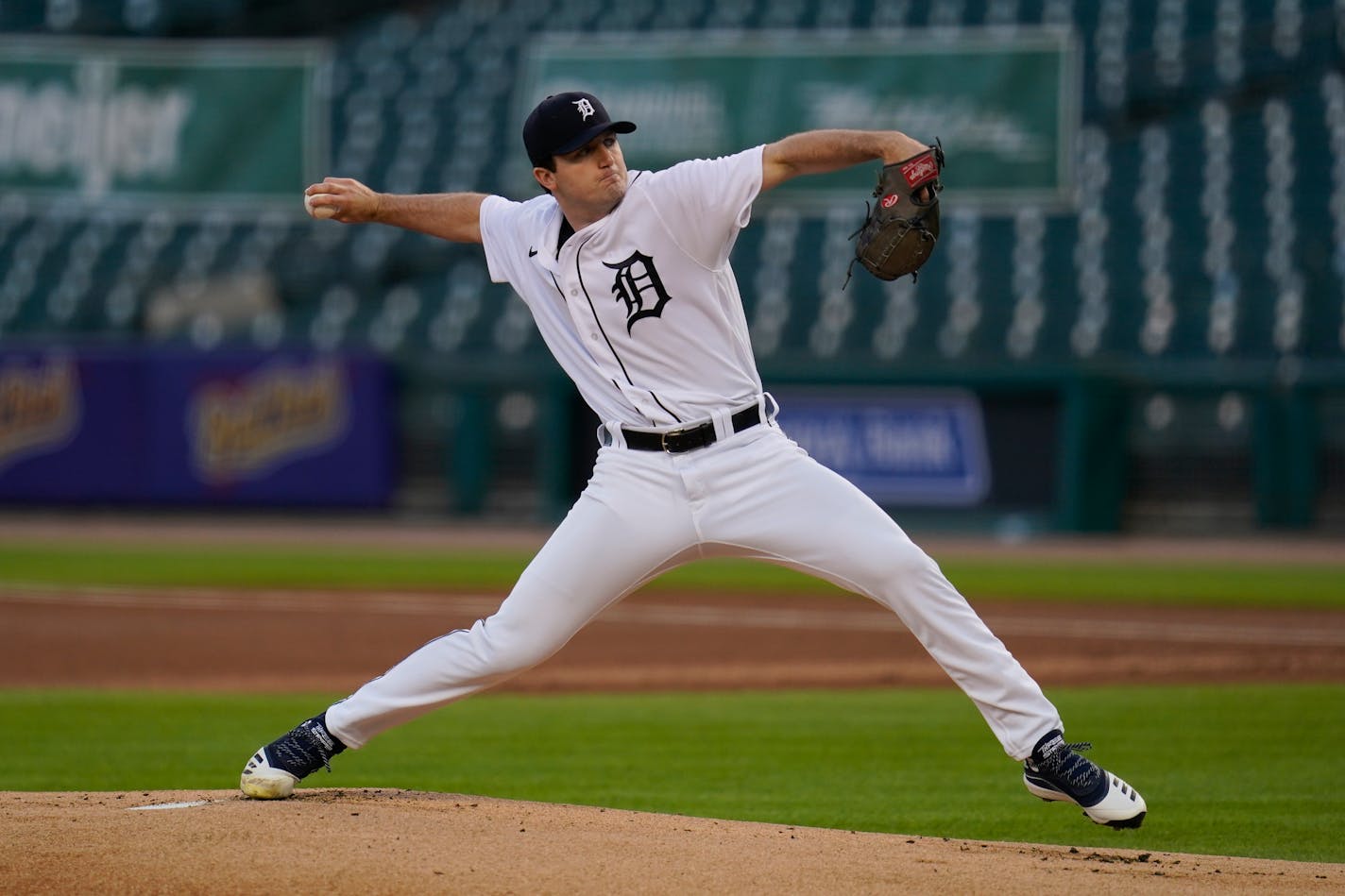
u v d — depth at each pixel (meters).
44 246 88.50
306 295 84.19
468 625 41.56
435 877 12.35
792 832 14.79
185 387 73.31
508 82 93.12
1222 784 20.88
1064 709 27.92
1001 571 54.59
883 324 77.31
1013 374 67.31
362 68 95.62
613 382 14.08
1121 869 13.62
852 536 13.87
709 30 91.50
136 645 38.19
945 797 20.09
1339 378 66.31
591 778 21.42
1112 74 86.38
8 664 35.31
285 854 12.89
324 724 15.11
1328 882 13.35
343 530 71.81
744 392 14.06
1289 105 84.94
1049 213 81.75
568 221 14.02
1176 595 47.66
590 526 14.16
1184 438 68.25
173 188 71.00
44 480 74.06
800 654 37.78
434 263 84.88
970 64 65.62
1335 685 31.48
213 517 74.56
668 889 12.24
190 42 70.88
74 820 14.12
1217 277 77.25
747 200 13.37
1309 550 62.88
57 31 94.75
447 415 73.38
